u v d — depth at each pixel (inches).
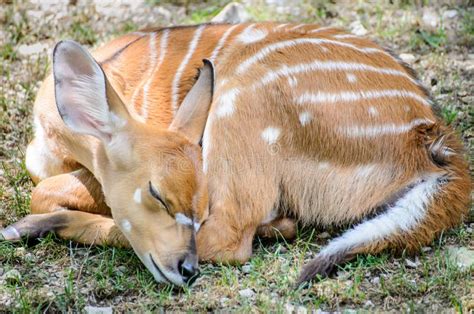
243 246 362.9
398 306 334.6
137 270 352.8
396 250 363.6
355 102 373.4
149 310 331.0
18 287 346.0
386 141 373.4
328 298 337.1
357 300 337.1
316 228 386.6
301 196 374.9
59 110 338.3
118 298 342.0
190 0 613.3
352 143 370.9
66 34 569.3
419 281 349.1
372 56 390.6
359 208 373.4
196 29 414.3
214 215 361.1
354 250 356.2
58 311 333.4
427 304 334.3
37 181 415.2
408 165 374.0
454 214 375.2
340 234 384.2
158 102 397.1
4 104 482.3
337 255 353.4
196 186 332.5
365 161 373.1
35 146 410.0
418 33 569.3
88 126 339.9
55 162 402.0
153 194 329.7
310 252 373.4
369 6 603.2
